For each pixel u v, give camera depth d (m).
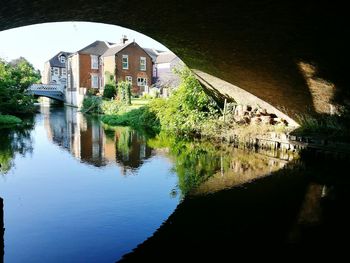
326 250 6.00
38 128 23.06
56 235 6.57
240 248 6.06
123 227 6.92
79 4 7.96
